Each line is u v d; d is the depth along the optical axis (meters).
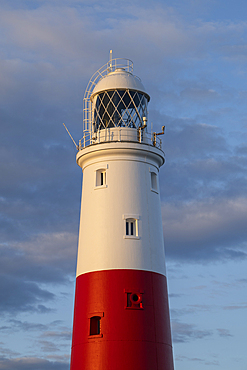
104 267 30.83
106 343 29.17
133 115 34.41
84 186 34.25
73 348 31.06
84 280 31.42
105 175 33.19
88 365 29.25
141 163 33.50
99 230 31.81
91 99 36.06
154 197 33.62
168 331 31.11
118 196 32.31
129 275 30.58
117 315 29.66
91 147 33.41
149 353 29.31
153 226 32.66
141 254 31.33
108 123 34.19
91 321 30.22
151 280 31.08
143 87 35.34
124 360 28.83
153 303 30.59
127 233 31.88
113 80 34.56
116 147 32.75
